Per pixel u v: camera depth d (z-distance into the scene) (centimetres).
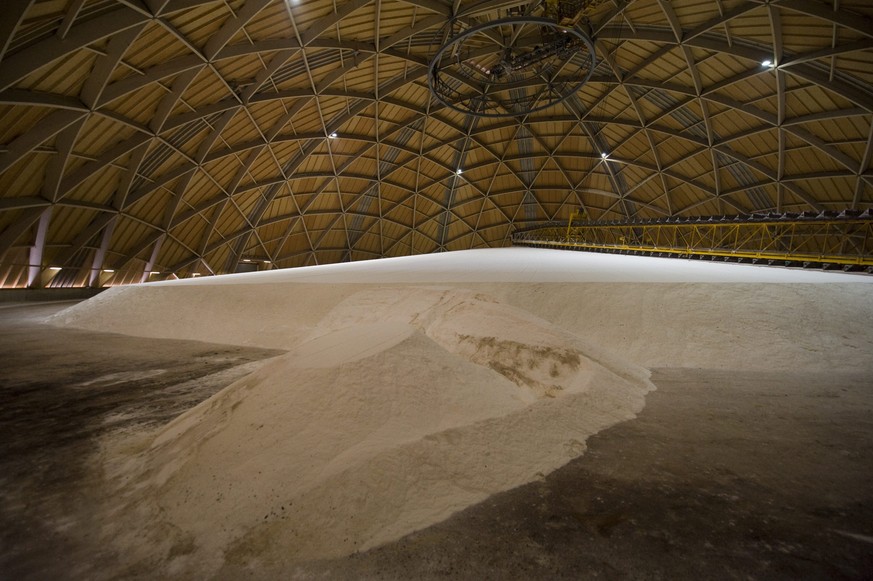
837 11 1719
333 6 1894
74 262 2364
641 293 963
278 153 2933
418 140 3575
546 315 966
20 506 294
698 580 213
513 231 4700
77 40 1352
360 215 4053
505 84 3189
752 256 1798
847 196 2473
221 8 1627
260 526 256
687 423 448
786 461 351
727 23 2031
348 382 377
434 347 480
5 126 1512
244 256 3588
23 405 532
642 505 285
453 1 2105
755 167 2777
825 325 786
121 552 243
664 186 3497
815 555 229
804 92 2192
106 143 1931
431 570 225
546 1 2191
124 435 430
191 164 2464
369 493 276
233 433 340
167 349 941
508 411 408
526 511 280
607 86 2961
